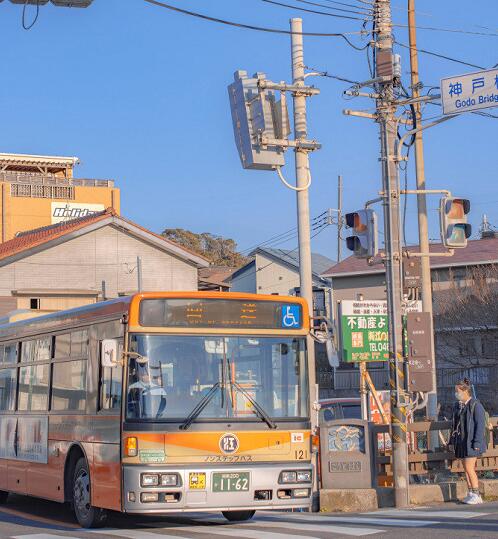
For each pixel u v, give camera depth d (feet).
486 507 45.88
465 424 48.24
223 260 286.66
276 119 56.34
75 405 43.78
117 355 38.42
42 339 49.37
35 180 256.32
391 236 49.44
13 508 55.01
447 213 50.34
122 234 167.12
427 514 43.27
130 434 37.52
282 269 216.33
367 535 35.19
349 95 49.93
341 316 63.31
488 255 138.62
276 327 40.47
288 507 39.01
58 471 45.34
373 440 50.65
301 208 56.54
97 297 159.74
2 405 54.70
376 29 50.80
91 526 41.81
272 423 39.14
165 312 38.91
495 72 53.57
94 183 265.54
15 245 172.04
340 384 160.35
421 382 48.96
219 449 38.09
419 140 76.28
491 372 120.78
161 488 37.06
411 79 78.28
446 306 125.59
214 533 37.91
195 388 38.52
